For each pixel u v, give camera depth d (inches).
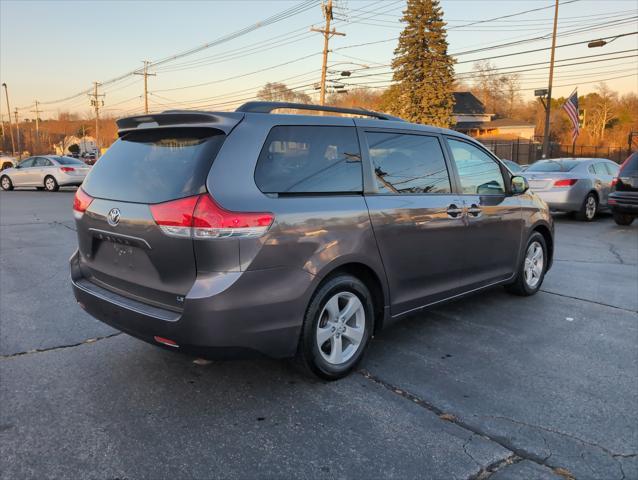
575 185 464.1
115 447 106.5
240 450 106.0
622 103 2906.0
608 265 287.3
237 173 115.8
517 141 1929.1
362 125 146.8
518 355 157.6
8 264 273.1
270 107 130.0
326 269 126.9
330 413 121.3
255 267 114.0
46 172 804.0
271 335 119.0
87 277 143.0
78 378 138.3
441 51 1596.9
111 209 126.7
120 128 139.7
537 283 223.3
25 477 96.4
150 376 139.9
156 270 118.2
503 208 193.3
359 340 141.9
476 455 105.4
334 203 131.4
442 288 169.2
